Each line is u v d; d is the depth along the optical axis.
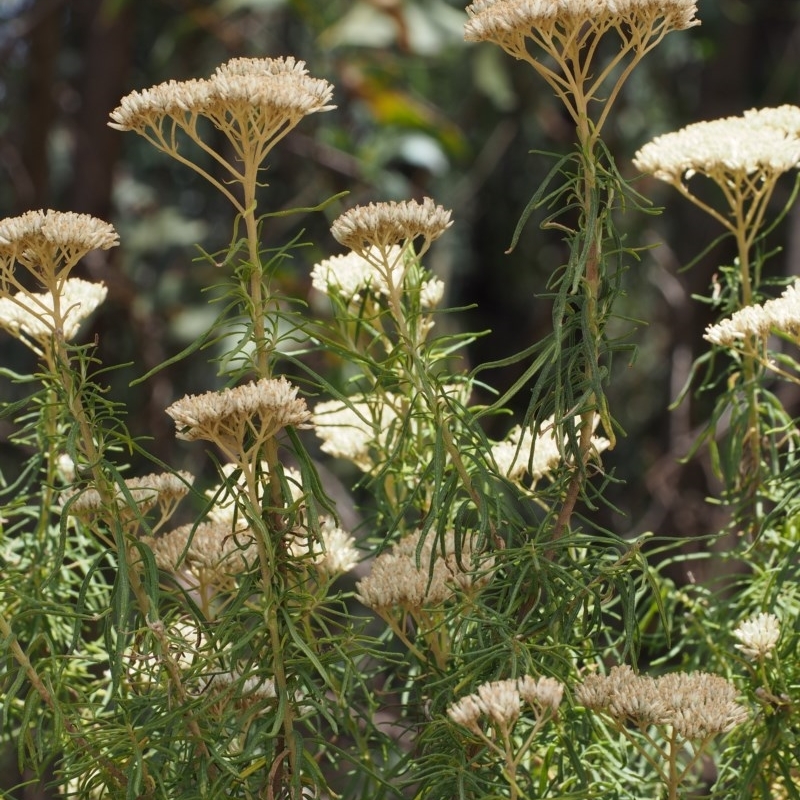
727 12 3.91
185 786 1.18
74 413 1.16
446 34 3.49
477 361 4.51
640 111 4.30
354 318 1.28
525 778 1.18
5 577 1.30
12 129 4.12
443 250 4.20
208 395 1.13
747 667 1.24
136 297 3.53
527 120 4.36
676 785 1.14
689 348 3.66
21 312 1.23
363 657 1.26
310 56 3.73
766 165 1.33
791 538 1.35
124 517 1.19
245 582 1.15
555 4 1.14
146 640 1.17
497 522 1.18
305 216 3.94
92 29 3.68
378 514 1.32
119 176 4.06
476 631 1.20
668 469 3.25
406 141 3.59
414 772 1.20
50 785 1.16
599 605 1.16
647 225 3.85
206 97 1.15
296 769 1.13
